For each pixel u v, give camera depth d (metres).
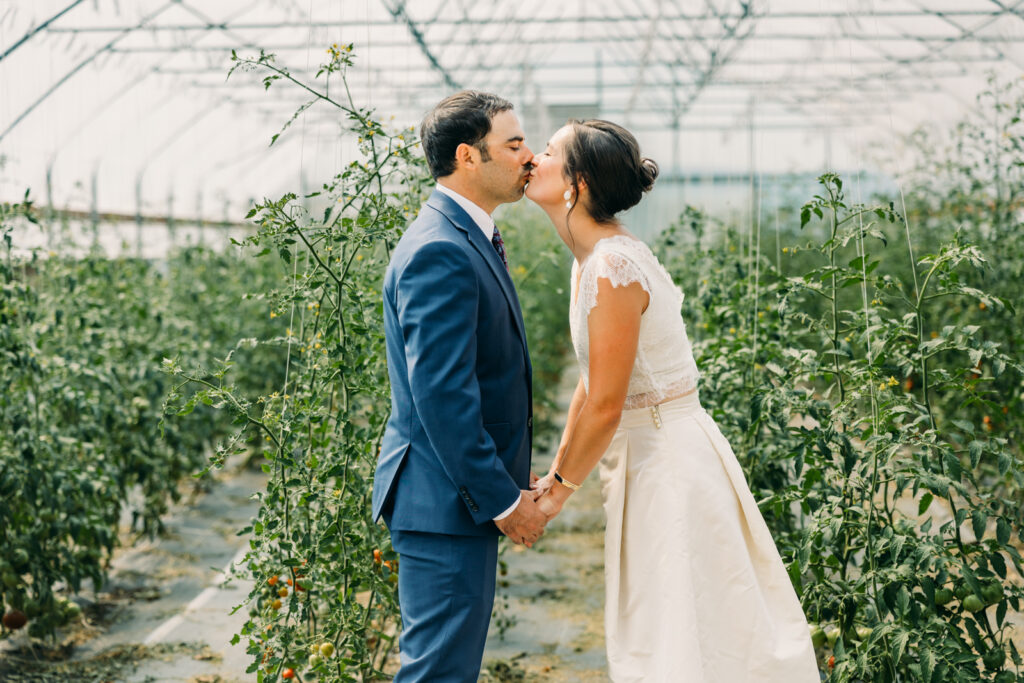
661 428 1.88
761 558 1.90
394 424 1.87
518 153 1.84
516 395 1.84
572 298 1.97
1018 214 3.99
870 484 2.18
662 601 1.83
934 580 1.99
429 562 1.77
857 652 2.11
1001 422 3.36
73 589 2.94
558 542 3.88
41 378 3.04
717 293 3.48
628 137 1.87
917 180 5.25
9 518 2.81
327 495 2.22
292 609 2.16
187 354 4.40
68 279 3.78
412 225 1.84
